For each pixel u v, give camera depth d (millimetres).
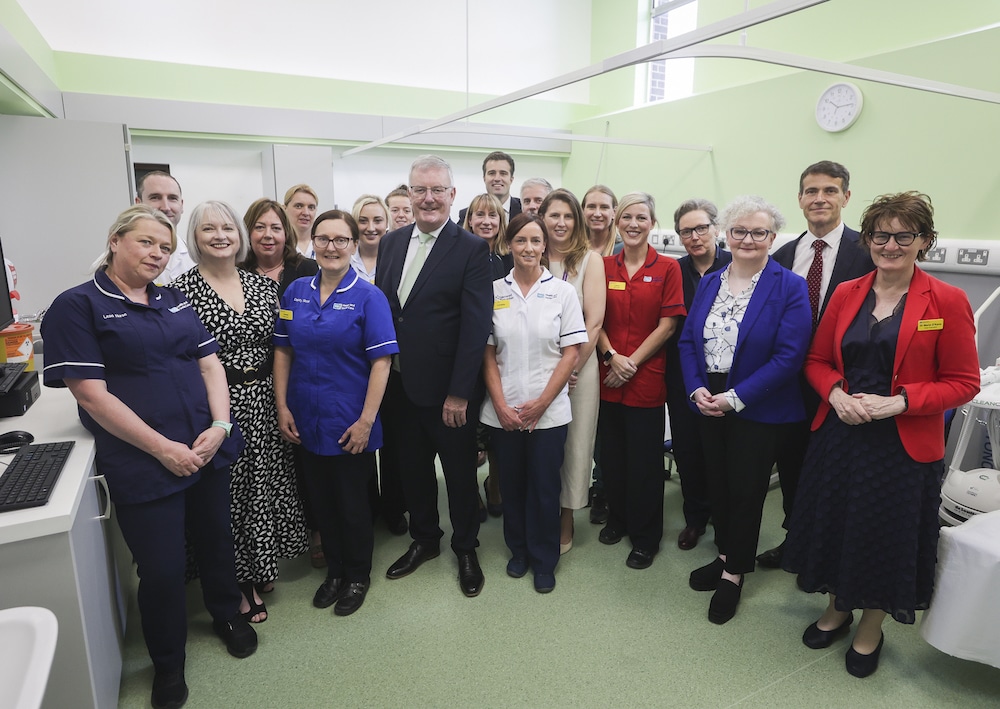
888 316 1814
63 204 3799
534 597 2363
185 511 1887
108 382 1634
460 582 2412
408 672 1958
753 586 2455
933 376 1763
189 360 1792
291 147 5574
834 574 1933
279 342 2135
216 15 5496
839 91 4301
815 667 1992
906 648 2092
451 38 6570
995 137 3477
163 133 5375
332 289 2125
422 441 2402
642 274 2531
